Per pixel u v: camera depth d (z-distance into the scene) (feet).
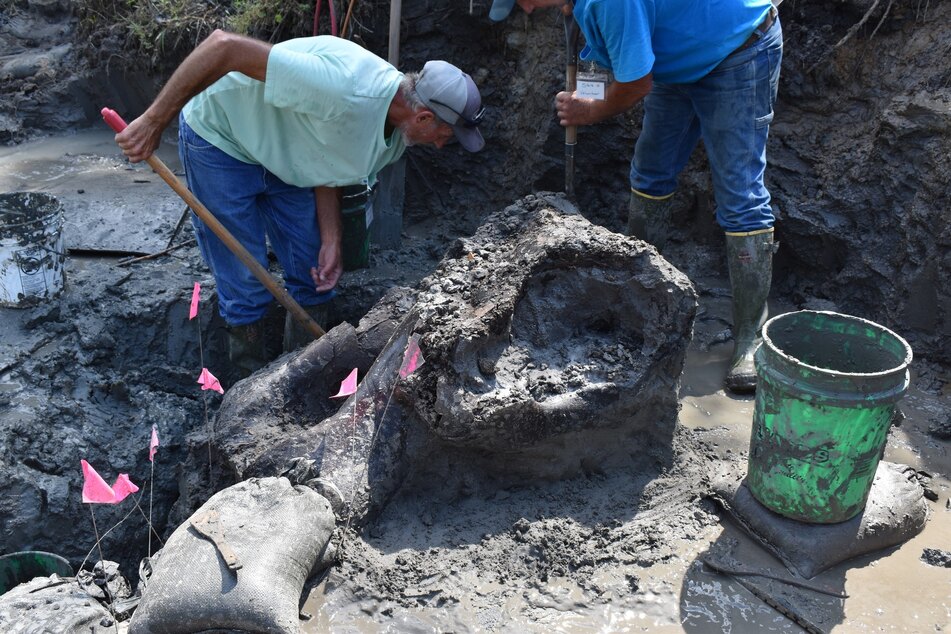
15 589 9.50
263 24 17.97
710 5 11.39
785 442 9.37
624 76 11.21
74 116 21.54
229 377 15.93
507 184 18.34
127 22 20.39
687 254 16.88
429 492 10.80
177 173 19.33
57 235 15.19
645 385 10.98
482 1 17.20
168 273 16.24
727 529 10.29
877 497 10.17
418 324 10.62
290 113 12.14
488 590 9.45
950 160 13.32
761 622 9.04
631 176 14.14
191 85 11.55
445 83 11.84
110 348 15.16
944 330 13.55
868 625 8.95
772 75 12.09
